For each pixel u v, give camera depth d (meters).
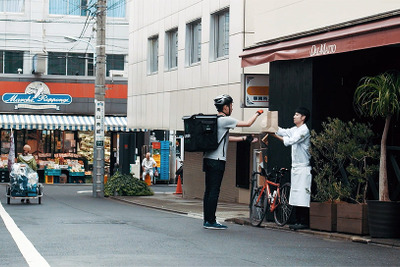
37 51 39.16
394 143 12.52
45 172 38.00
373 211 10.81
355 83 12.92
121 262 8.06
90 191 30.38
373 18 10.93
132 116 30.69
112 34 40.12
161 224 13.30
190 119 11.97
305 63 12.91
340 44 11.36
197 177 25.61
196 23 24.25
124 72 39.56
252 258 8.62
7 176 37.84
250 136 12.21
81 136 39.03
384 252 9.60
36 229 11.99
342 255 9.17
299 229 12.37
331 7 12.51
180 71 25.12
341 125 11.73
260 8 14.99
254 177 14.02
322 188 11.83
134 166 29.53
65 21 39.66
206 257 8.62
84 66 39.88
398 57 12.39
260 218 13.51
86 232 11.48
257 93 15.67
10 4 39.19
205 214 12.35
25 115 38.31
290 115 13.34
